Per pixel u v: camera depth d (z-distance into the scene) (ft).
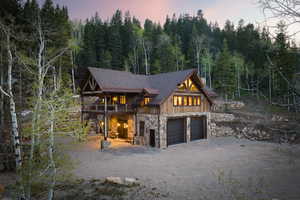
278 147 63.16
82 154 53.72
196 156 53.01
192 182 34.78
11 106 24.76
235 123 85.46
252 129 77.25
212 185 33.42
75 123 25.91
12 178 35.24
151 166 44.24
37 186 24.27
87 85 72.02
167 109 65.57
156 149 61.05
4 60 41.45
